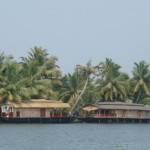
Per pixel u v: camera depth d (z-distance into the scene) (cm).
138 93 17638
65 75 16312
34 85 14825
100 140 9544
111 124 15025
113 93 16475
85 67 16300
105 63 16525
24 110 14012
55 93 15788
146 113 16400
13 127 12381
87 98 16100
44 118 14300
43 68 15250
